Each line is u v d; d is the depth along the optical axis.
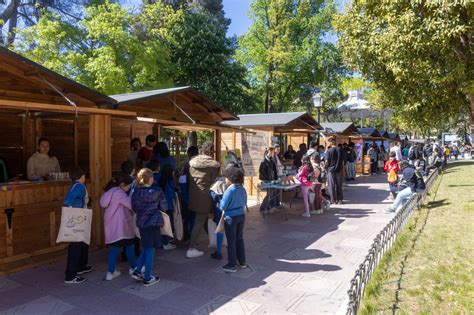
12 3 20.81
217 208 5.84
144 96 7.59
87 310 4.09
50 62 14.94
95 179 6.47
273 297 4.43
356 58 10.59
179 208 6.43
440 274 4.88
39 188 5.83
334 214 9.62
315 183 9.62
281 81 28.05
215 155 11.38
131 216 5.11
